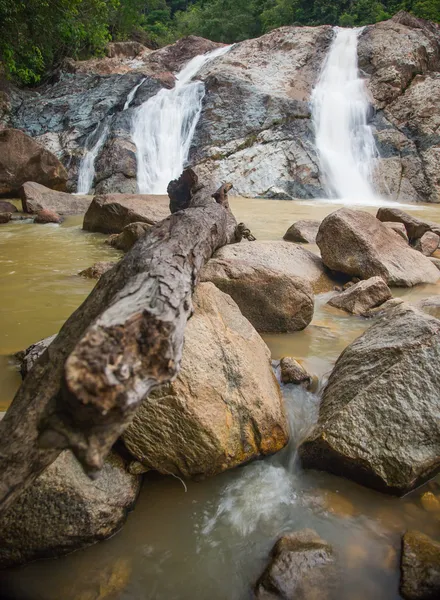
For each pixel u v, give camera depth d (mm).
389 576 2021
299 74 18734
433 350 2734
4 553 2061
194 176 7605
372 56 18562
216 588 2012
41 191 10438
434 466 2500
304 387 3309
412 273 5566
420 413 2568
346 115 16906
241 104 17234
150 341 1573
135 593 1981
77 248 7090
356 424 2578
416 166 15555
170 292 2033
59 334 2219
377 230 5789
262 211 11461
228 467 2588
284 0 28766
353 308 4754
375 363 2846
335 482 2594
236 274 4219
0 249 6910
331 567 2039
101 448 1506
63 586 2002
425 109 16594
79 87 19094
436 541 2160
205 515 2361
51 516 2092
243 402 2688
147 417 2406
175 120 17359
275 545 2162
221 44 23172
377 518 2338
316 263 5723
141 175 15680
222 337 2900
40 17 16844
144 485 2510
